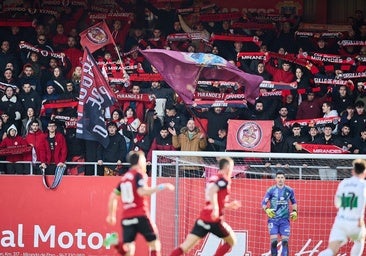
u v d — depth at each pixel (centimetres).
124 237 4259
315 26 6744
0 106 5906
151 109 5972
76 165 5900
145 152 5859
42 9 6606
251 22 6612
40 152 5797
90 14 6662
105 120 5931
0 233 5812
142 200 4284
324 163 5769
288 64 6231
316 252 5675
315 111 6056
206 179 5644
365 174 4559
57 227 5809
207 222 4494
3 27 6475
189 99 5781
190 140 5831
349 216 4509
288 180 5688
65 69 6294
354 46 6438
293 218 5353
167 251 5594
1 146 5778
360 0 7044
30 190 5822
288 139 5862
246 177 5747
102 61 6162
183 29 6594
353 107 5934
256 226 5666
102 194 5803
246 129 5853
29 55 6241
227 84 5962
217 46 6425
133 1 6694
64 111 5916
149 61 5803
